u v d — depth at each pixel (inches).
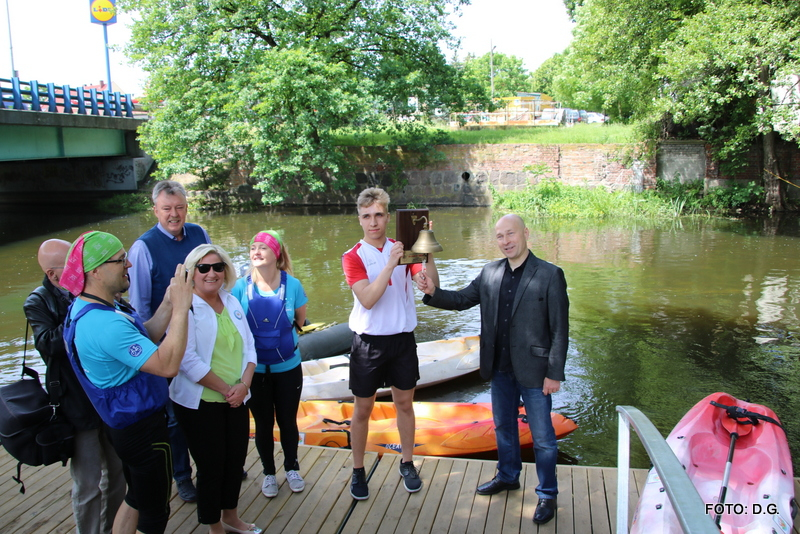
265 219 773.3
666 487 65.1
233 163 915.4
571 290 410.3
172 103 805.2
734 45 593.6
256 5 793.6
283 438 145.2
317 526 132.1
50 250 113.2
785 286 413.4
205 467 120.0
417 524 132.3
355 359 137.3
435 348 293.4
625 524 92.8
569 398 251.8
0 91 612.4
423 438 200.4
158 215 140.4
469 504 139.3
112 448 116.0
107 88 1101.7
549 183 821.2
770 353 294.8
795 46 577.0
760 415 155.3
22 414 103.7
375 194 133.7
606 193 796.0
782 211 749.9
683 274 451.8
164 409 109.5
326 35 876.6
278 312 139.8
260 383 140.0
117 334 99.7
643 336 320.2
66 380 108.1
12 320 361.1
